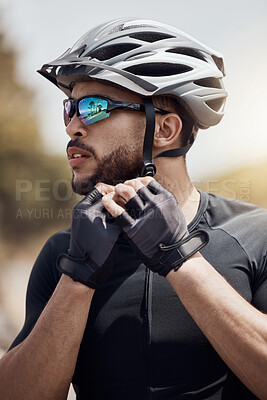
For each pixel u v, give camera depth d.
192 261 1.24
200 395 1.30
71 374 1.29
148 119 1.41
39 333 1.27
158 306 1.34
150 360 1.31
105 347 1.33
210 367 1.32
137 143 1.43
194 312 1.21
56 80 1.69
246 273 1.38
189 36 1.62
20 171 14.09
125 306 1.35
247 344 1.16
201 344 1.31
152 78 1.41
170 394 1.29
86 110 1.42
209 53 1.63
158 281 1.36
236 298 1.21
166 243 1.23
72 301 1.25
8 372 1.30
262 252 1.40
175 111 1.50
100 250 1.23
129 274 1.38
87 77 1.43
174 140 1.50
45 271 1.49
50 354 1.25
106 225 1.24
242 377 1.20
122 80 1.38
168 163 1.51
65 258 1.28
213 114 1.55
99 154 1.42
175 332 1.32
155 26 1.58
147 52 1.47
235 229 1.44
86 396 1.36
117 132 1.42
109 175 1.43
